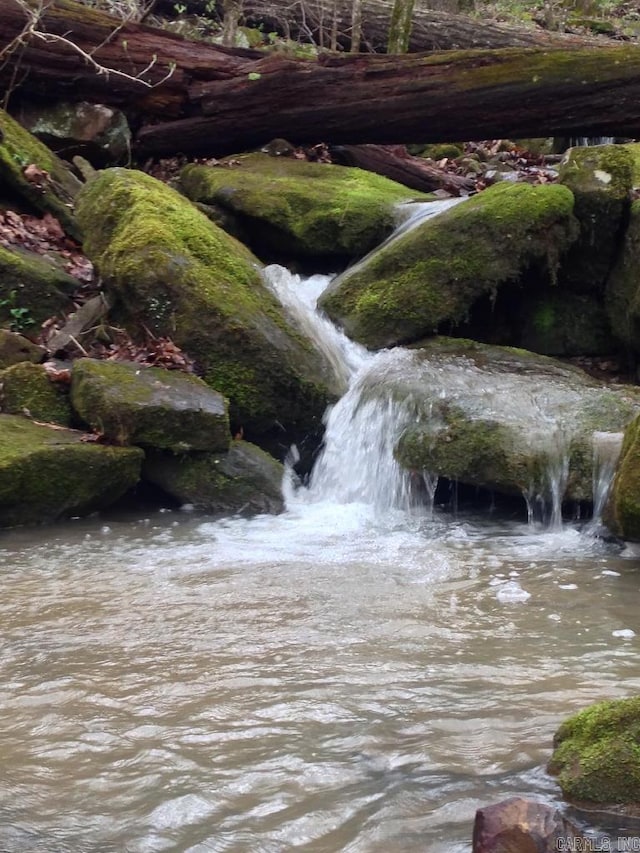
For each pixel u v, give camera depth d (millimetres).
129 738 3119
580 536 4699
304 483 5324
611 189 5777
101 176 5996
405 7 8195
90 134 6766
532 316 5953
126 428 4891
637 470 4391
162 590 4102
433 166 7602
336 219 6387
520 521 4922
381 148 7266
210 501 4984
